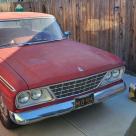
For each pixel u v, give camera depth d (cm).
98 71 408
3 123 432
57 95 382
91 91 411
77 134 415
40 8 911
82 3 742
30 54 444
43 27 538
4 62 413
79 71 392
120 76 442
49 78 370
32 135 417
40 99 372
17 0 1087
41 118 375
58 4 832
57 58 425
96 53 457
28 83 359
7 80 370
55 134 417
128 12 620
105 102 509
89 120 451
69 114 468
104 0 674
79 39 782
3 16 533
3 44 488
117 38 662
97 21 707
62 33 559
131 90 516
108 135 409
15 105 360
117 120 449
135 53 627
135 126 201
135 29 613
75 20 780
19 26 518
